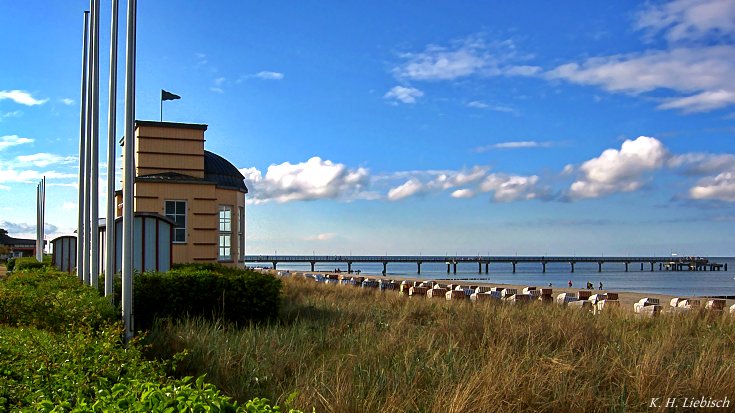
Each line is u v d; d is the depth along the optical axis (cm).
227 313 1569
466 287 3581
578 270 17800
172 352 1091
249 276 1644
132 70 1199
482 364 1009
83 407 505
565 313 1698
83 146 1875
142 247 2112
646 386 930
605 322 1591
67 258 3438
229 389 942
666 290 6456
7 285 1441
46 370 665
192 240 2550
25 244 10838
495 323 1414
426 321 1673
